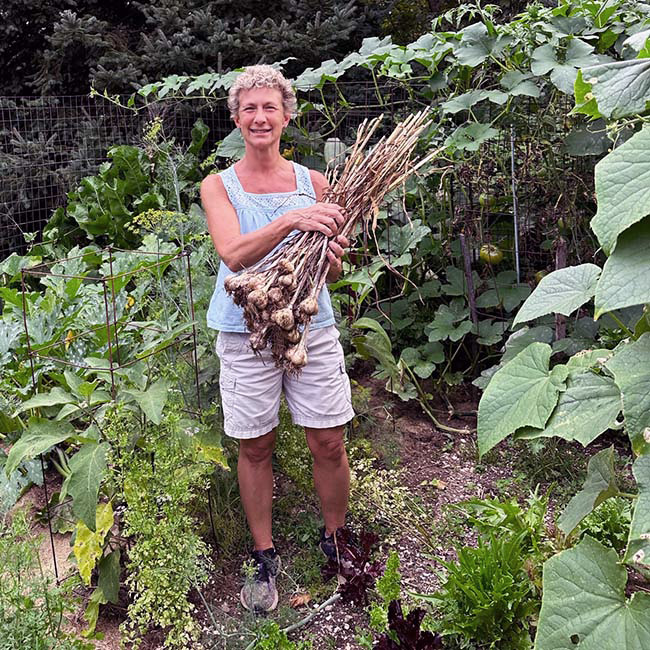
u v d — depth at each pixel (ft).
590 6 12.49
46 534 10.23
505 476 11.39
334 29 20.03
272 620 8.23
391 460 11.57
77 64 22.38
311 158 15.02
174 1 20.74
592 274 6.51
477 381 12.18
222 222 8.17
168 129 20.35
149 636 8.33
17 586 7.09
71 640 7.45
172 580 8.02
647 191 4.49
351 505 10.01
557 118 13.41
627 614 5.11
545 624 5.24
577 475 11.08
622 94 5.15
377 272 12.15
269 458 8.86
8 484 10.05
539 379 6.01
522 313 6.50
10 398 10.62
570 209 13.35
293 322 7.07
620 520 8.64
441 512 10.43
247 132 8.23
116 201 17.72
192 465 8.81
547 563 5.44
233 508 9.98
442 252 14.57
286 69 21.66
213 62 20.94
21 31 22.75
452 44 12.92
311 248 7.59
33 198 20.95
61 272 13.53
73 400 8.43
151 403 8.11
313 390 8.57
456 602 7.73
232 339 8.36
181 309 11.25
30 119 22.16
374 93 17.87
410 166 8.91
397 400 13.79
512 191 13.88
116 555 8.55
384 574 8.41
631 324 11.43
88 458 7.93
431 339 13.02
